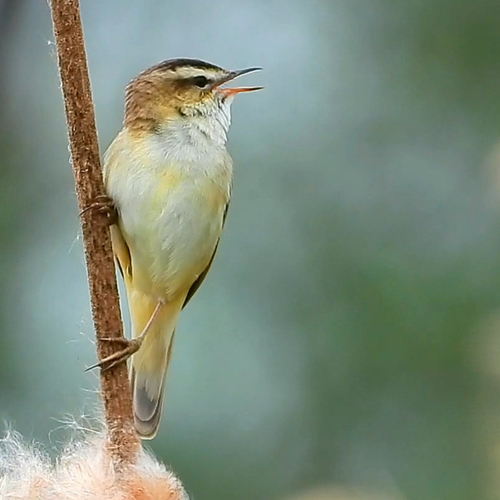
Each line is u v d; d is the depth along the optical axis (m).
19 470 6.06
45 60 13.05
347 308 10.54
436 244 11.03
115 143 8.69
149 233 8.42
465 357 10.07
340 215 11.21
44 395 10.53
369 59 11.95
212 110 9.11
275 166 11.49
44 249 11.91
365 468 10.18
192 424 10.54
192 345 10.80
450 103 11.63
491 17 11.57
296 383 10.55
